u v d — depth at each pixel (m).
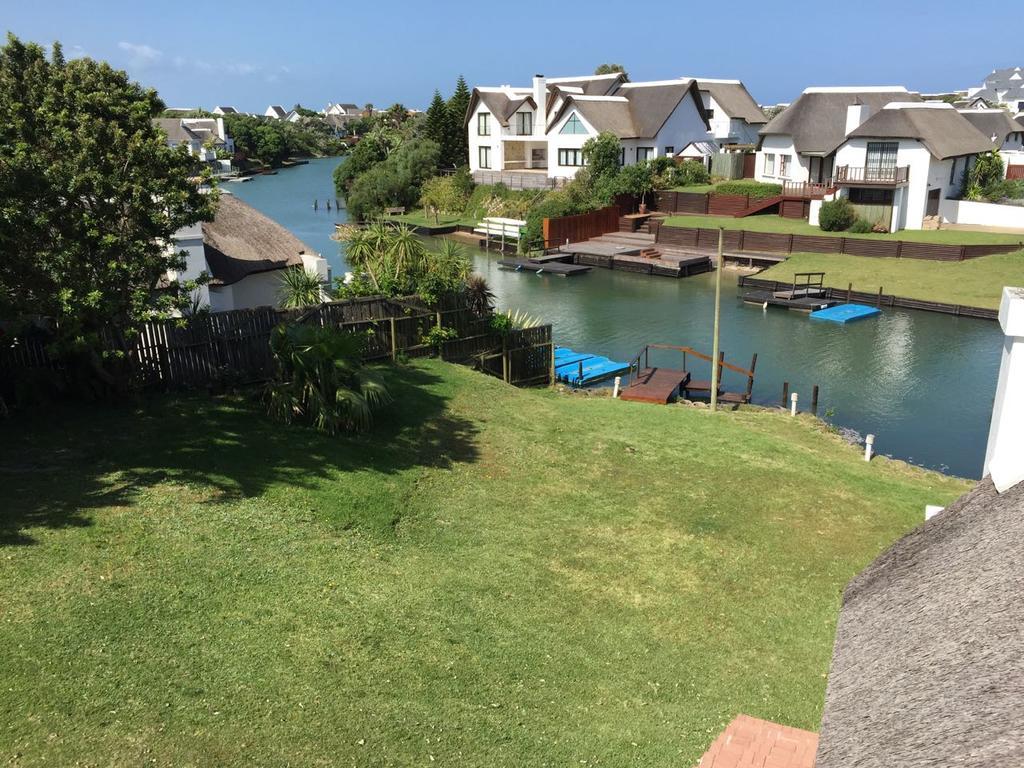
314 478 15.07
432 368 23.80
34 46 15.05
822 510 17.27
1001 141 68.94
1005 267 45.69
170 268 15.68
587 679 10.57
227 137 140.88
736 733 9.52
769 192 62.69
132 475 13.64
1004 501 7.80
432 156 81.19
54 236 14.08
